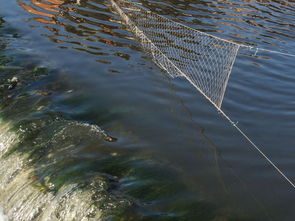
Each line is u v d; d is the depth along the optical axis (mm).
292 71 14688
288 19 20562
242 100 12273
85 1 20156
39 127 10234
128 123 10805
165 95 12305
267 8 22203
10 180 9164
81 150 9523
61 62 14000
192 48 15711
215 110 11664
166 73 13633
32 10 18641
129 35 16578
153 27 17547
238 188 8727
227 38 17094
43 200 8320
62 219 7852
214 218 7801
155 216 7629
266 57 15688
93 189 8164
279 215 8062
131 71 13648
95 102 11688
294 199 8516
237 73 14031
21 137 9867
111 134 10266
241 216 7949
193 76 13469
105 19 18125
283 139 10516
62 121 10516
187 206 8023
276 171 9312
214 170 9219
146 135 10336
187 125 10883
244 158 9703
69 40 15789
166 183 8633
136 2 20641
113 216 7539
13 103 11344
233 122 10680
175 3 21250
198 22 18734
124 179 8648
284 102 12383
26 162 9258
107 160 9234
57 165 9016
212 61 14656
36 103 11391
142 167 9086
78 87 12469
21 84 12391
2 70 13070
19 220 8461
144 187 8422
